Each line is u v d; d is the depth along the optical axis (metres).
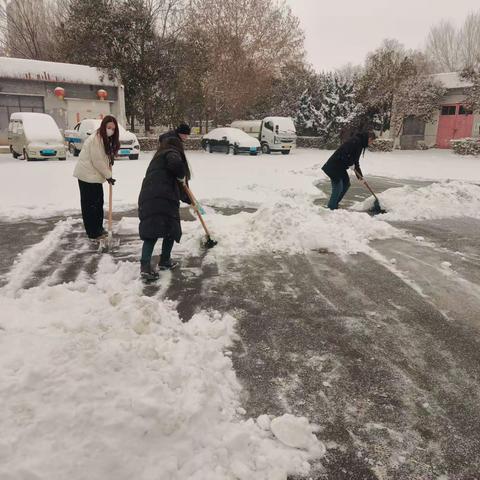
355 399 2.48
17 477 1.62
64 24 22.86
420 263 4.86
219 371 2.63
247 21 24.52
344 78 28.56
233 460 1.97
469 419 2.33
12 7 29.17
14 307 2.79
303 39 26.48
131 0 21.42
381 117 26.62
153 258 4.85
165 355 2.41
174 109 23.30
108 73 20.84
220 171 13.02
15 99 19.16
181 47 22.69
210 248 5.15
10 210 7.14
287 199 8.36
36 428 1.78
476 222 6.99
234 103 25.12
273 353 2.94
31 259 4.73
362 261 4.88
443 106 26.08
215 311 3.54
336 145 26.20
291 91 29.56
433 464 2.03
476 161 18.47
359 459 2.05
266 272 4.47
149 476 1.78
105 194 8.63
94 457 1.75
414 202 7.66
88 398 1.94
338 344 3.07
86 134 15.73
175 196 4.12
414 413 2.37
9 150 18.00
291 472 1.96
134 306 2.77
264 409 2.38
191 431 2.02
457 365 2.84
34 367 1.99
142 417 1.93
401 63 24.81
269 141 21.69
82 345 2.20
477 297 3.92
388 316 3.52
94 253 5.07
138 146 16.14
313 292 3.98
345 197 9.38
